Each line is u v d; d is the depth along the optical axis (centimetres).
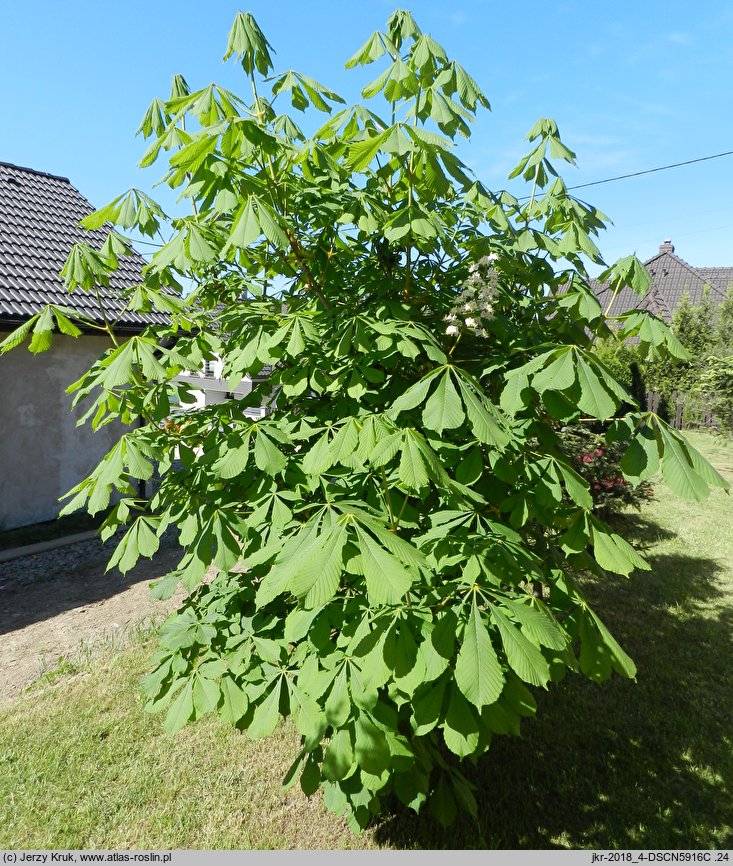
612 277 208
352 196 218
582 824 261
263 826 257
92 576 555
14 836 250
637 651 419
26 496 688
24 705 343
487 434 142
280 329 190
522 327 237
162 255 184
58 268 754
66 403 723
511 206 251
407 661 149
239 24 210
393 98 193
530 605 155
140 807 266
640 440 162
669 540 681
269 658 206
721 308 1587
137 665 386
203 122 201
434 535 172
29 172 912
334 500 181
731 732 328
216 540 187
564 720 337
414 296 242
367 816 196
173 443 221
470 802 202
